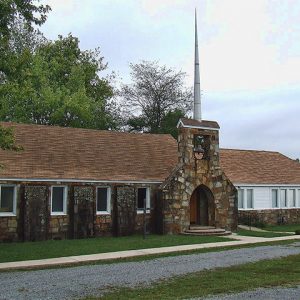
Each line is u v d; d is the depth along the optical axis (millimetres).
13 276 14508
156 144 31516
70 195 24984
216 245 21656
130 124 56188
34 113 42688
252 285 12992
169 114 55406
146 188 27641
